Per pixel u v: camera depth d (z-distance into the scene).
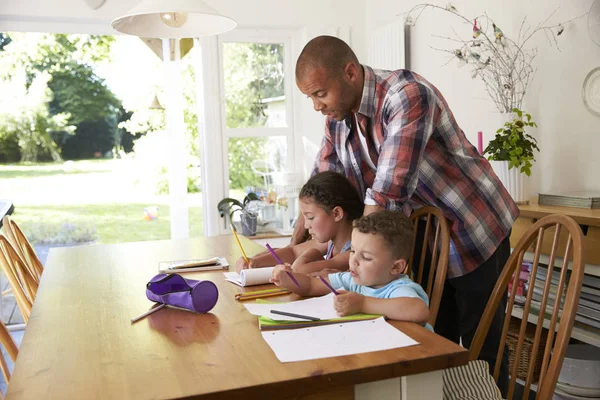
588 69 2.55
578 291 1.21
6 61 9.47
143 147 9.67
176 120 4.12
